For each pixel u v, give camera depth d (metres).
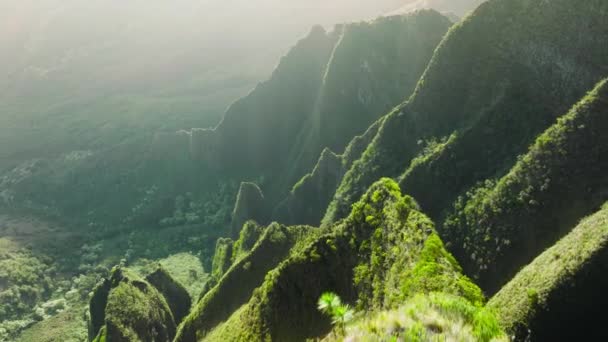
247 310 43.50
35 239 159.25
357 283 33.59
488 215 46.91
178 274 113.25
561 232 39.72
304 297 36.78
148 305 75.00
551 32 54.66
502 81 59.28
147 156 187.88
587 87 50.16
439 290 24.70
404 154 72.12
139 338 67.31
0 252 143.62
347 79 122.75
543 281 27.14
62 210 185.00
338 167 96.81
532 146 47.69
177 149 184.88
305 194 102.00
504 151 54.00
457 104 65.44
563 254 28.14
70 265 141.88
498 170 52.44
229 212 144.75
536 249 41.19
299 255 38.91
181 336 62.94
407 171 62.47
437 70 68.69
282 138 157.25
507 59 59.28
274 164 156.12
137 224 160.75
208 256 124.31
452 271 26.50
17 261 138.12
